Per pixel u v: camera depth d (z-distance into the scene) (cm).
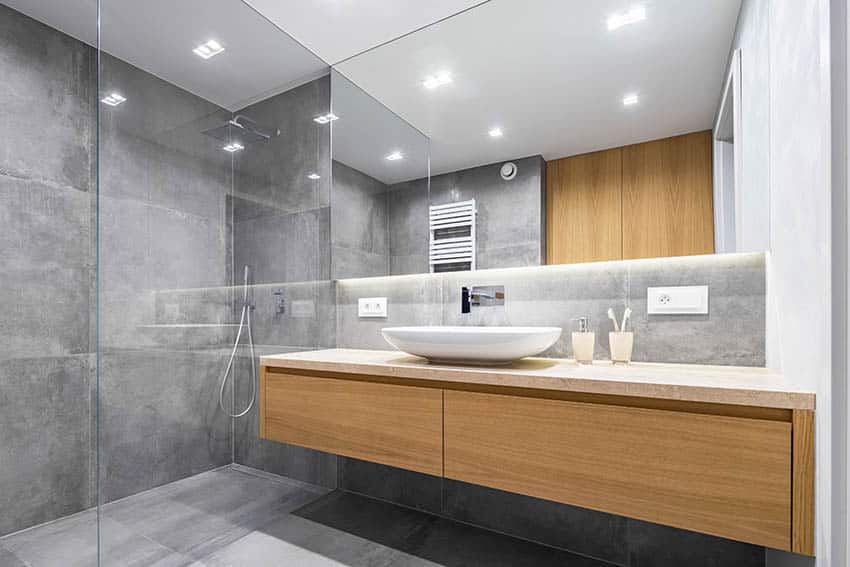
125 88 168
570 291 179
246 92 211
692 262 158
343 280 245
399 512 209
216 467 193
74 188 225
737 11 151
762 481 98
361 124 226
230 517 192
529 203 187
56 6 204
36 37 213
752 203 145
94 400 230
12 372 201
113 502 162
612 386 116
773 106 128
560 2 176
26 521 204
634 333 166
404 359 179
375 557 168
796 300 108
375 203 225
